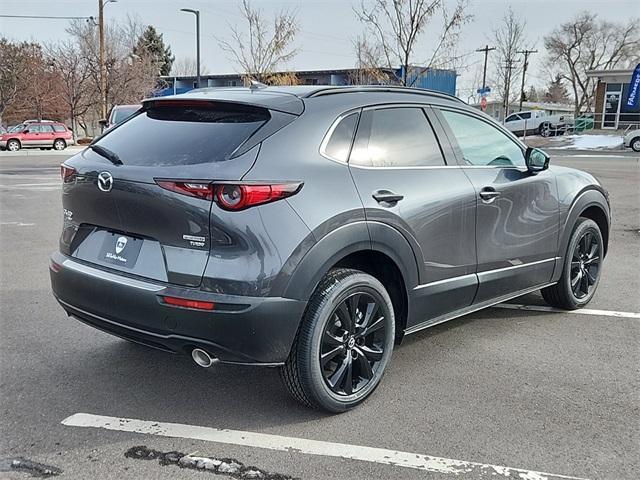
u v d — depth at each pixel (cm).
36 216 1050
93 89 3862
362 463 299
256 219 300
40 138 3177
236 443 317
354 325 348
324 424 337
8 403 359
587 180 536
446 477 288
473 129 441
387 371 407
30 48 4406
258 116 335
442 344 457
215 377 398
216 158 312
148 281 318
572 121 4144
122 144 356
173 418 343
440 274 395
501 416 346
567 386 385
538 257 480
